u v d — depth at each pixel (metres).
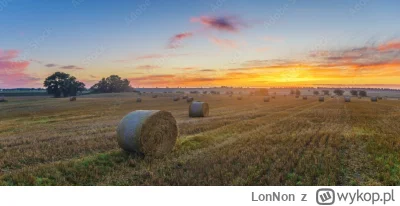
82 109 38.12
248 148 11.45
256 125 19.09
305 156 10.01
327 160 9.53
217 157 9.98
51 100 61.22
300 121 21.52
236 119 23.22
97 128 18.16
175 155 10.87
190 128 17.50
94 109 37.97
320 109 35.41
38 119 25.80
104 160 9.79
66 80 86.88
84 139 13.73
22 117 28.16
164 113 11.65
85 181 7.87
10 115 30.67
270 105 44.53
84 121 23.30
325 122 21.11
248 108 37.91
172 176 7.96
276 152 10.77
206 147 12.16
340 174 8.36
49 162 9.75
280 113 29.34
